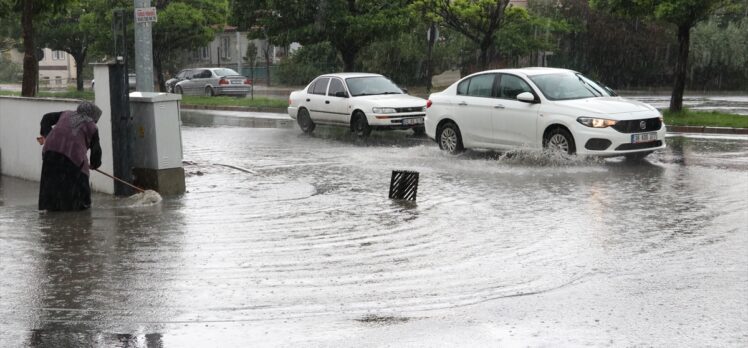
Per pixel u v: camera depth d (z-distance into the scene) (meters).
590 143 15.16
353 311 6.70
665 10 23.06
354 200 11.98
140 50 16.98
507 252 8.67
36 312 6.70
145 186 12.67
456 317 6.50
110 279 7.69
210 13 43.09
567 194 12.22
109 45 41.66
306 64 54.41
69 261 8.38
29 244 9.15
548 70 16.95
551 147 15.67
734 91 44.00
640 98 35.78
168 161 12.53
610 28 44.53
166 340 6.04
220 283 7.54
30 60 17.14
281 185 13.44
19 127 14.47
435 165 15.73
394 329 6.22
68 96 42.22
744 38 43.50
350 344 5.90
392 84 23.22
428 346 5.84
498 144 16.72
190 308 6.80
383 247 8.94
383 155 17.52
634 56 45.06
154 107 12.37
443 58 45.84
